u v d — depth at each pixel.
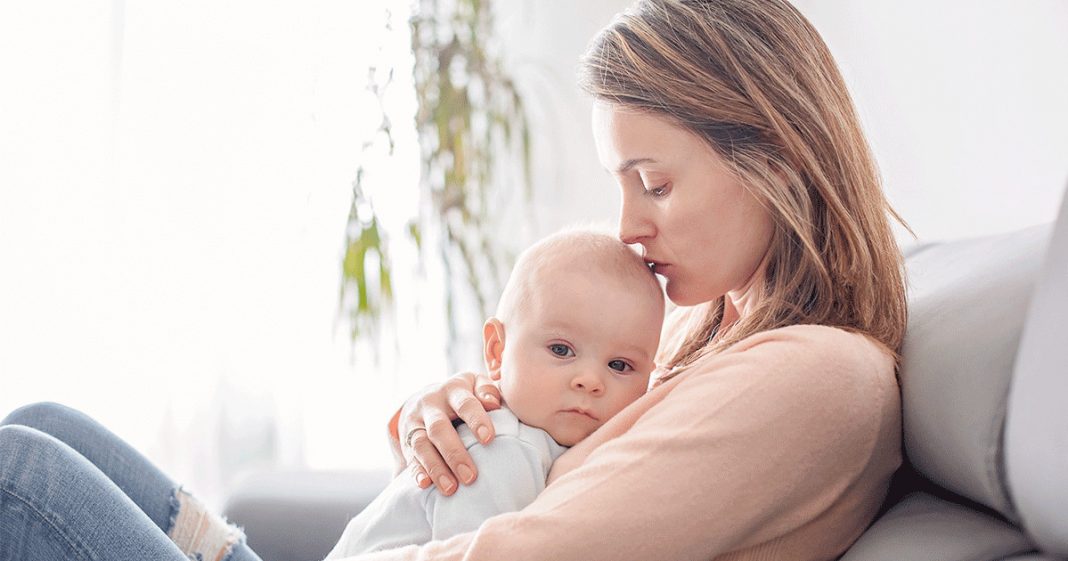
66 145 2.83
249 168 2.95
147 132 2.89
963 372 0.81
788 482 0.86
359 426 2.96
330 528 1.52
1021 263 0.87
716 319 1.21
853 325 1.00
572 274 1.02
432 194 2.76
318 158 2.97
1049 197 1.80
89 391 2.83
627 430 0.95
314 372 2.98
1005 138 1.87
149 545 0.95
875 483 0.94
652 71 1.00
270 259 2.96
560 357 1.01
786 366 0.87
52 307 2.80
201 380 2.90
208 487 2.90
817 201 1.02
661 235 1.03
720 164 0.99
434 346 2.97
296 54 2.97
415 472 0.99
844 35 2.16
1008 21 1.84
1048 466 0.62
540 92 3.07
